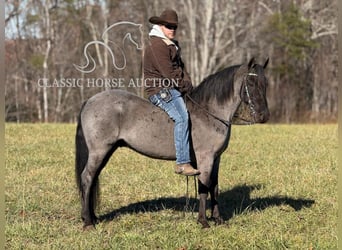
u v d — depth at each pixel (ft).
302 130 63.31
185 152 20.49
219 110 20.93
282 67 112.16
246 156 40.47
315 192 27.45
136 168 35.37
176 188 28.71
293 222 22.09
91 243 19.31
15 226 21.58
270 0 117.91
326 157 39.01
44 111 104.32
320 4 116.98
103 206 25.32
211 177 22.04
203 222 21.30
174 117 20.52
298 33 109.19
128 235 20.08
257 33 112.88
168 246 19.11
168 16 20.65
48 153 42.09
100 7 99.81
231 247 19.11
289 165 36.11
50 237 20.62
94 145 21.08
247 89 20.11
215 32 112.98
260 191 28.04
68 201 26.30
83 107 21.74
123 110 21.16
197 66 109.19
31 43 104.12
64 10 99.96
